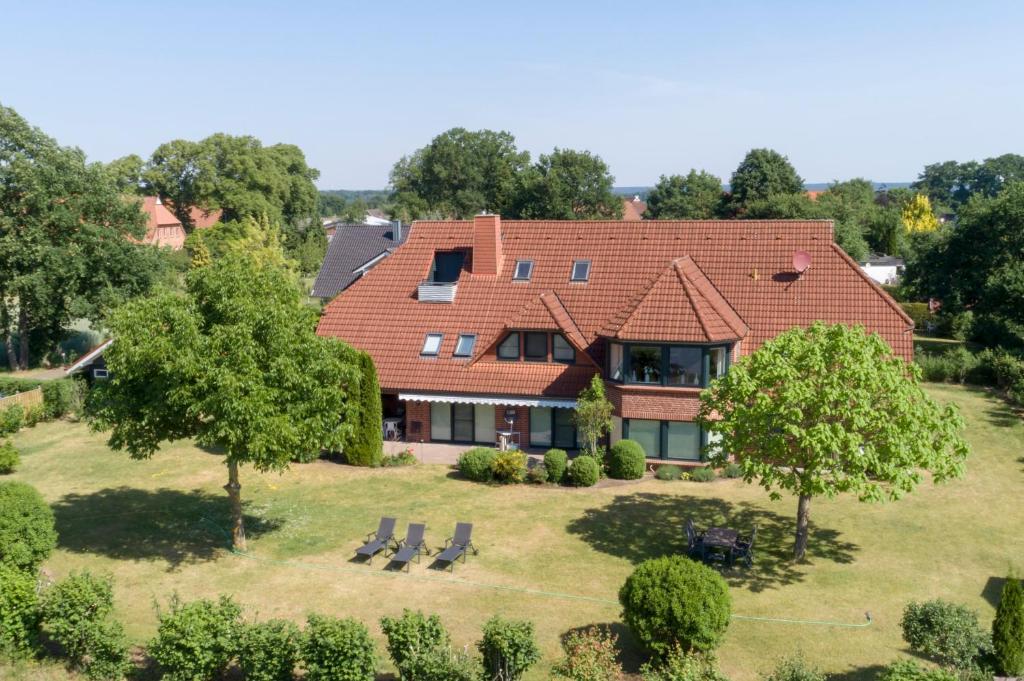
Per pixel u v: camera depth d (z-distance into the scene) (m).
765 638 20.53
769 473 23.16
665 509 29.59
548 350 36.06
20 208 50.94
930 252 58.75
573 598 22.86
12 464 33.72
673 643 18.88
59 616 18.78
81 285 51.88
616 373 33.81
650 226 40.06
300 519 28.95
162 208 111.25
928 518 28.38
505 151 139.38
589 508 29.75
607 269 38.66
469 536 25.52
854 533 27.28
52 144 52.72
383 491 31.72
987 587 23.23
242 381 23.56
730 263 38.09
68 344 59.56
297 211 129.50
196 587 23.56
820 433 21.91
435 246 41.81
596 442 34.12
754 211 96.25
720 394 25.36
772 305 36.28
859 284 36.22
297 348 25.36
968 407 40.72
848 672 18.91
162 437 25.56
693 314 32.44
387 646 19.45
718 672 17.75
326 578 24.20
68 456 36.12
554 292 38.19
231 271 25.45
